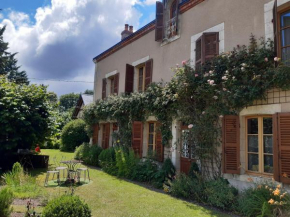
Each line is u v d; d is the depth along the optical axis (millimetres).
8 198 3951
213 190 5352
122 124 10602
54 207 3352
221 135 6168
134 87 10836
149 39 10109
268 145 5410
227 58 6105
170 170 7254
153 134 9281
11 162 9812
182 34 8359
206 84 6426
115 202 5387
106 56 13555
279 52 5086
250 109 5617
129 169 8266
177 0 8688
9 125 8578
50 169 9953
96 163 11188
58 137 23172
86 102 23359
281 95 5027
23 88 10117
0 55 23766
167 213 4652
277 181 4832
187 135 7109
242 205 4680
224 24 6852
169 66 8773
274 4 5191
